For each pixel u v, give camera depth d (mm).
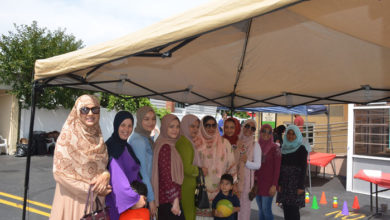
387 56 3838
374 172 7273
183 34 2377
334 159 11500
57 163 2660
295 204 4820
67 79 4219
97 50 2840
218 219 4062
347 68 4352
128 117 3018
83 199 2768
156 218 3547
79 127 2707
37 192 8086
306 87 5422
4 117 15055
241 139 5000
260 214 5191
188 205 3834
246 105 7043
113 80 4859
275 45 3789
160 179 3510
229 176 4113
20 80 14070
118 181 2830
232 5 2221
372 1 2578
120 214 2867
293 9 2906
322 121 12859
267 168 4961
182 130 4016
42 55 13891
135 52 2582
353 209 7539
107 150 2926
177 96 6453
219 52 3971
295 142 4902
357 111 9414
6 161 12625
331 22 3061
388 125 8773
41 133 14672
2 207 6723
